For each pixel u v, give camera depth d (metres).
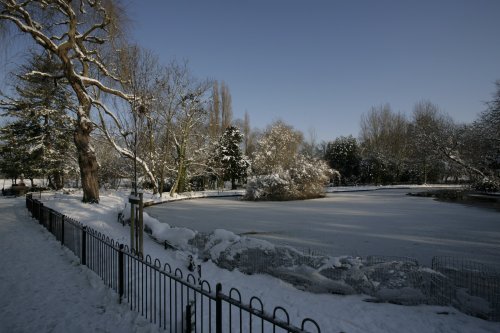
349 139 47.59
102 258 5.45
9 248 7.58
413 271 5.04
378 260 6.29
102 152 29.16
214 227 12.03
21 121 25.41
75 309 4.32
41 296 4.76
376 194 32.16
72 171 29.00
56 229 8.59
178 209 18.80
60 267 6.12
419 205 20.64
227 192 33.38
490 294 4.52
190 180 36.97
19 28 14.46
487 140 23.86
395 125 50.53
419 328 4.00
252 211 17.53
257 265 5.97
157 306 4.32
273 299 4.89
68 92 20.91
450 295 4.62
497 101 23.09
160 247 8.16
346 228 11.65
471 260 7.19
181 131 26.30
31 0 14.59
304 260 5.84
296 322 4.12
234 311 4.38
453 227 11.81
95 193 16.39
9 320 4.01
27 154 25.28
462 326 4.04
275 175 26.34
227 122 39.66
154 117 22.73
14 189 26.20
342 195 30.94
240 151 41.25
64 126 25.70
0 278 5.52
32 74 16.50
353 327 4.02
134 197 7.08
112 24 16.22
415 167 45.22
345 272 5.27
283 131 41.34
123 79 17.34
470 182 28.94
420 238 9.73
